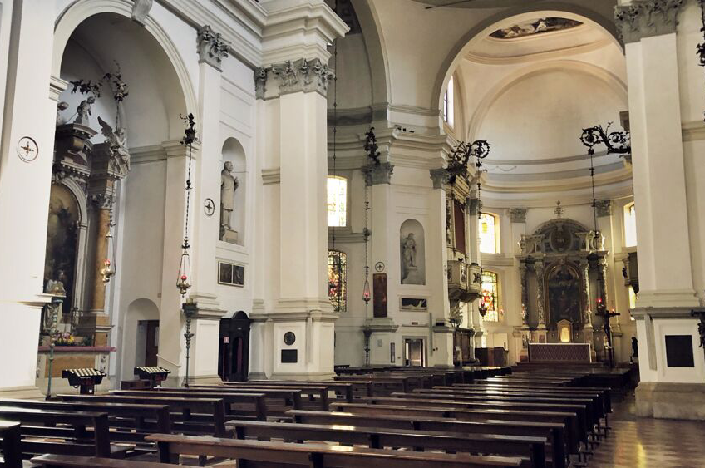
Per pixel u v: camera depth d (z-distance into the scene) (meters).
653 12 12.05
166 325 12.16
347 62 21.61
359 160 21.20
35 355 8.62
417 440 4.76
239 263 13.82
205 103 12.90
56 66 9.56
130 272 12.77
